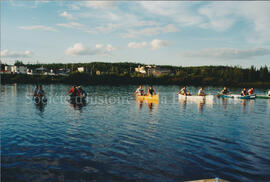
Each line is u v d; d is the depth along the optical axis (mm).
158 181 6484
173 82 95062
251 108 22062
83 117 15914
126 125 13492
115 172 7004
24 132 11492
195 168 7387
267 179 6703
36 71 128375
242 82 100188
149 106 22547
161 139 10594
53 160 7852
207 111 19625
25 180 6418
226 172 7133
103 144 9703
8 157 8062
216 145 9789
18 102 24094
